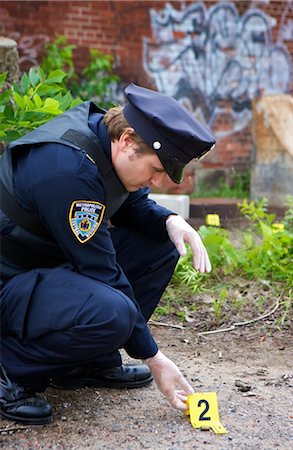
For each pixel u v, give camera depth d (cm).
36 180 227
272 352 341
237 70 896
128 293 244
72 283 235
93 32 794
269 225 507
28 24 754
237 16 885
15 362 243
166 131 220
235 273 454
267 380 301
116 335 232
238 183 891
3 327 244
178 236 270
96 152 229
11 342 244
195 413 250
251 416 261
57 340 234
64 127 235
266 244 450
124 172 232
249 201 798
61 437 240
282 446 237
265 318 387
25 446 233
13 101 363
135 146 226
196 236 270
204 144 223
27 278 240
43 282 238
